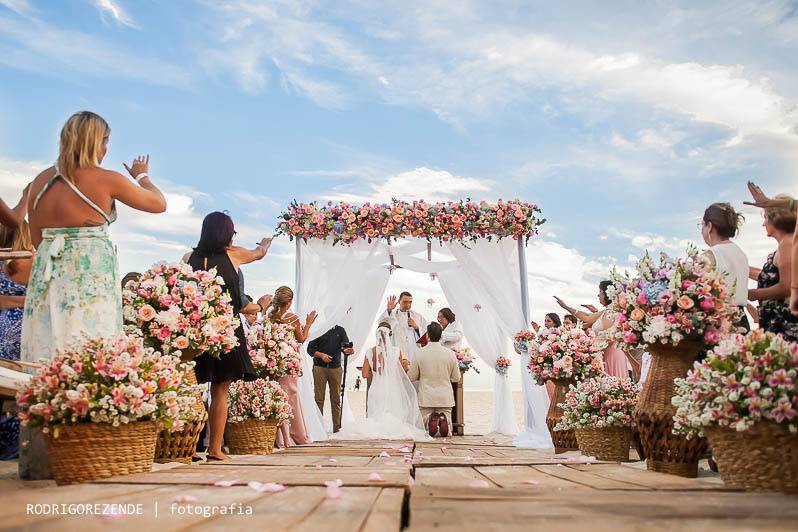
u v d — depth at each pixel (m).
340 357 9.81
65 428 2.94
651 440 3.67
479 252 9.49
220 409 4.62
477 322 10.62
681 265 3.85
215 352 4.31
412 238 9.90
